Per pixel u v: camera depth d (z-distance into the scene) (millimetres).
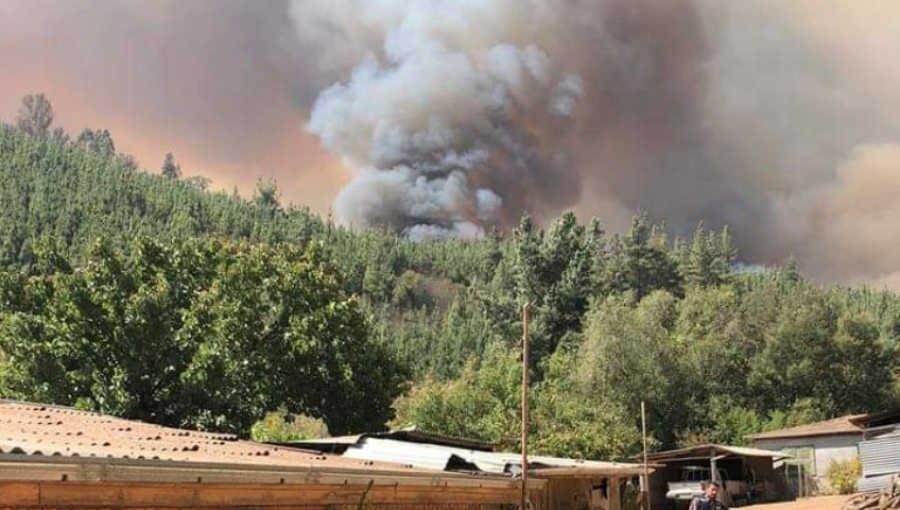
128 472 5461
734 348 67312
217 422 28969
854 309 71562
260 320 33031
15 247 120000
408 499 9727
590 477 21219
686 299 75312
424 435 19672
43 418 10703
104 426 10773
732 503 39125
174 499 6035
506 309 84062
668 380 60531
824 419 60125
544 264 84250
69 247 121500
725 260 142125
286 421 32844
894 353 66625
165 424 28438
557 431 40906
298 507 7570
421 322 153375
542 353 78625
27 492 4906
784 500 41000
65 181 153875
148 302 29062
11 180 144250
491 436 38656
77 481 5125
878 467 29953
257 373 32219
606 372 60312
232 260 34688
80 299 28625
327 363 33812
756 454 38875
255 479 6684
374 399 35094
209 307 31766
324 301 35031
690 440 56969
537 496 18594
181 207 164125
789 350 65312
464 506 11508
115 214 147375
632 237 107500
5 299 29609
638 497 28359
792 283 133125
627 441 43812
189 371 28469
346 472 8055
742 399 64625
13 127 186875
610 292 95562
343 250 181250
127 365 28516
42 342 28438
